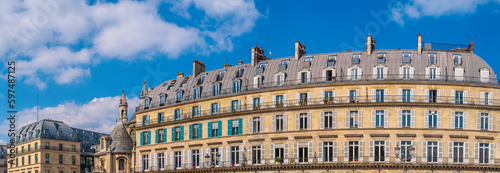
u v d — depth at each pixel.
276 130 76.19
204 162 81.25
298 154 74.12
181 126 84.94
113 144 108.62
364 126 71.69
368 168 70.50
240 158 77.88
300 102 75.12
